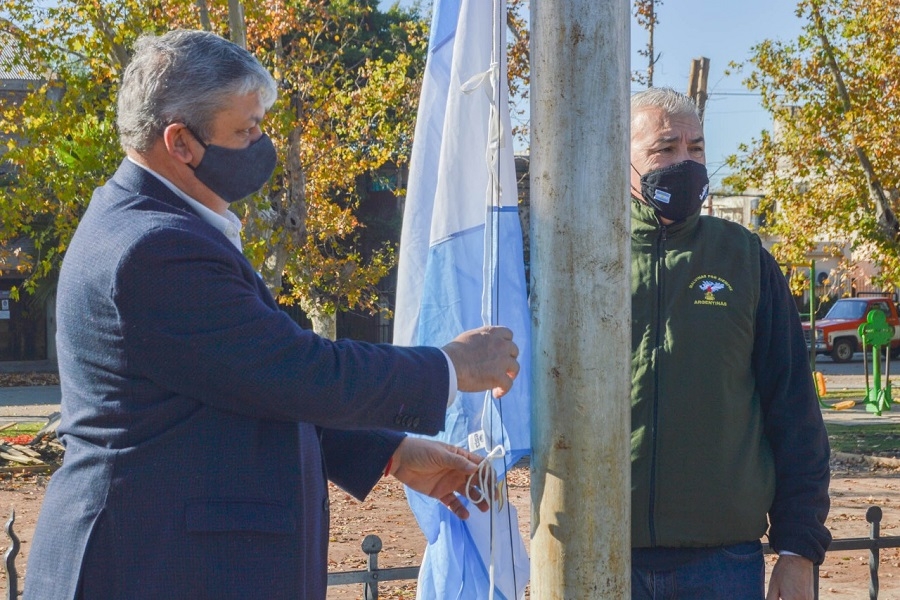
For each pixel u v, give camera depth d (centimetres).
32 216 1505
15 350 3028
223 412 191
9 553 408
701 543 263
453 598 246
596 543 205
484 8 239
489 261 232
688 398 262
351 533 848
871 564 417
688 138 277
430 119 254
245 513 189
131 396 190
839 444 1395
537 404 210
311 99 1712
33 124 1193
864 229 1739
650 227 275
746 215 3381
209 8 1209
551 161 205
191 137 200
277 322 192
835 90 1773
